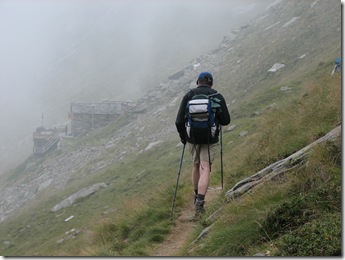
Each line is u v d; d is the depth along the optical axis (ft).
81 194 120.26
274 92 106.01
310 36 160.04
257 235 18.72
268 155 30.55
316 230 16.12
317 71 102.47
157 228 28.94
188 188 36.40
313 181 20.21
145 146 156.15
